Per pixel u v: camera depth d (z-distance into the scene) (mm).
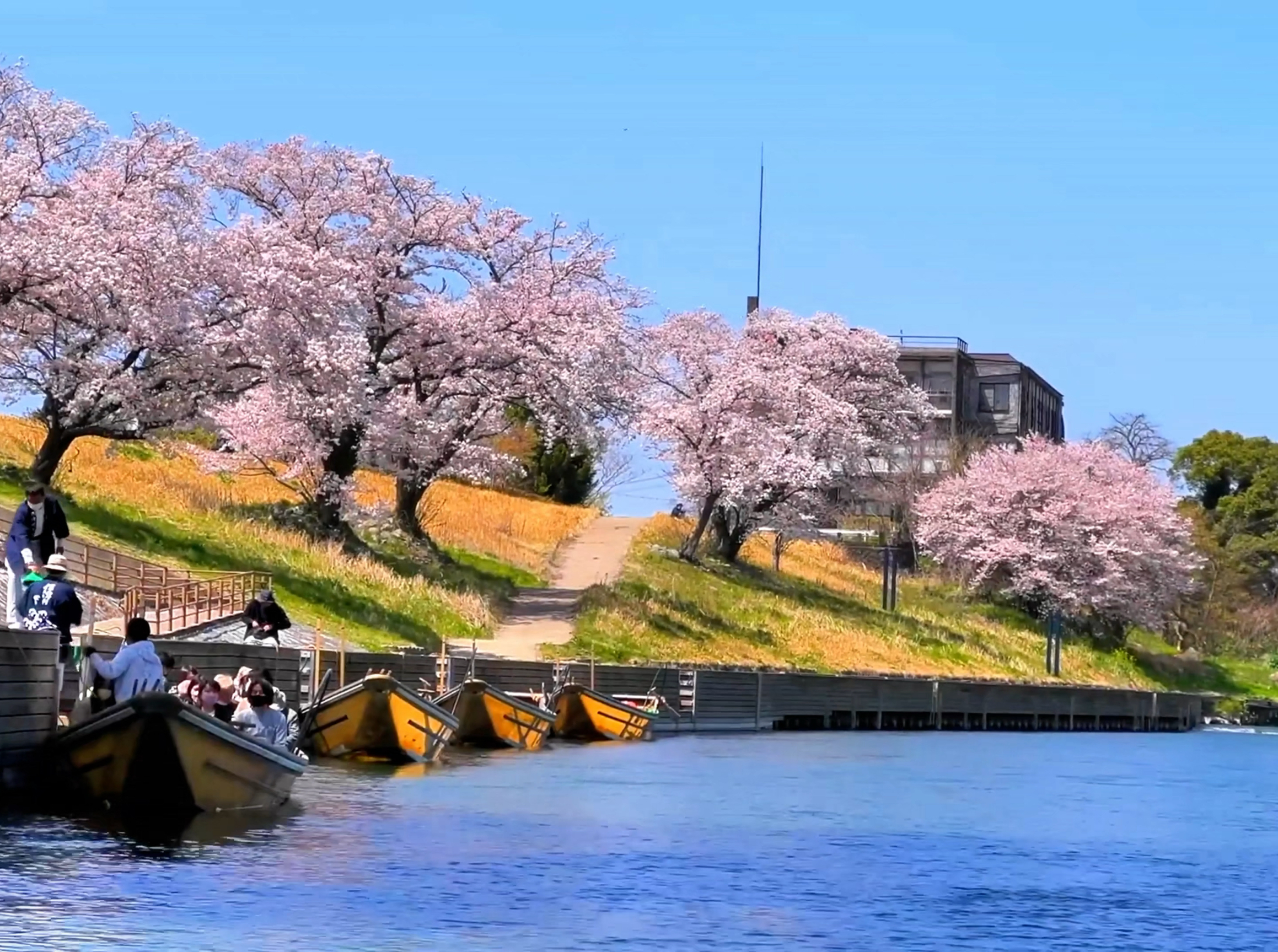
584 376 72750
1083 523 110375
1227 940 24188
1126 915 25938
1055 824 37781
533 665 55625
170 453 66375
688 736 61562
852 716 74938
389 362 71688
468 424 75125
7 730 27500
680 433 92375
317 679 42406
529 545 92438
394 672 48125
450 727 43594
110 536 57156
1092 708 91688
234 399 64812
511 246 74562
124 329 54250
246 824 29344
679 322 96688
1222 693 115062
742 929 23297
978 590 111688
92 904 21953
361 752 42250
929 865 30156
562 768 44375
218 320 59188
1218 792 48969
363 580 64938
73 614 29453
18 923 20750
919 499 114812
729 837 32438
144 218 55562
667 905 24750
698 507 98125
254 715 31531
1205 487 165625
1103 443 132500
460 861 27266
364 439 69438
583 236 76000
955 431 135750
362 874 25453
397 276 70562
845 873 28625
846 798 41062
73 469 67500
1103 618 114500
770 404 94812
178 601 51656
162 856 25438
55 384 54125
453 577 73875
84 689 29719
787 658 80688
